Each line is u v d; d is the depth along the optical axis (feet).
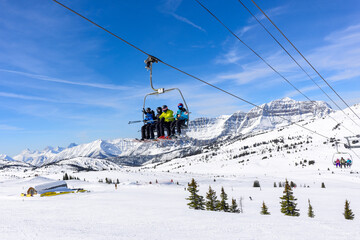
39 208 143.95
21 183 550.77
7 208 146.10
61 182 326.65
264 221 88.79
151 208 145.38
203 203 154.61
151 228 70.59
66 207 150.61
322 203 239.30
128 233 60.75
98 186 437.58
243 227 74.02
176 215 108.06
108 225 75.31
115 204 174.50
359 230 76.28
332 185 482.28
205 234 61.72
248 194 331.98
